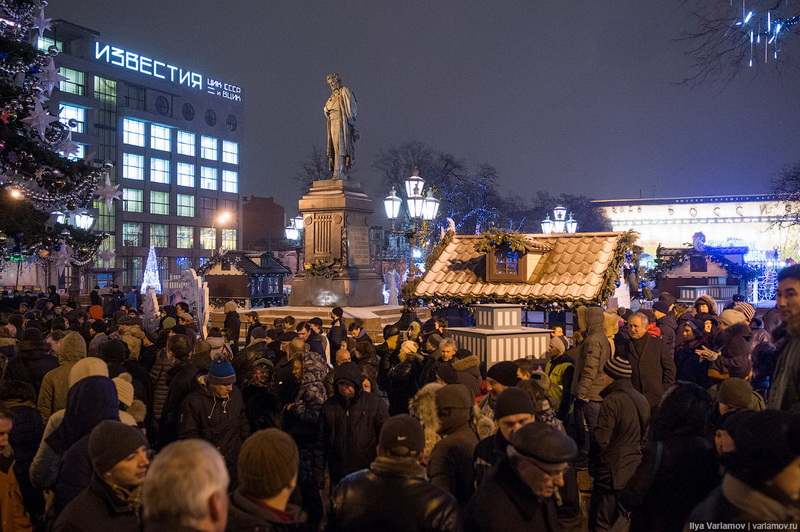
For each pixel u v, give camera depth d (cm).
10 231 1916
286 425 606
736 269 2819
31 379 670
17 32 1948
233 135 8744
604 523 543
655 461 393
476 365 644
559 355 802
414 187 1364
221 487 233
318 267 1819
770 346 804
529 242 1226
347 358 665
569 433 774
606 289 1160
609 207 7862
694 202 7581
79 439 431
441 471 414
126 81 7331
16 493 464
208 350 664
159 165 7738
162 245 7700
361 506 323
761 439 255
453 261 1343
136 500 331
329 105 1897
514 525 320
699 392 393
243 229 9412
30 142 1864
